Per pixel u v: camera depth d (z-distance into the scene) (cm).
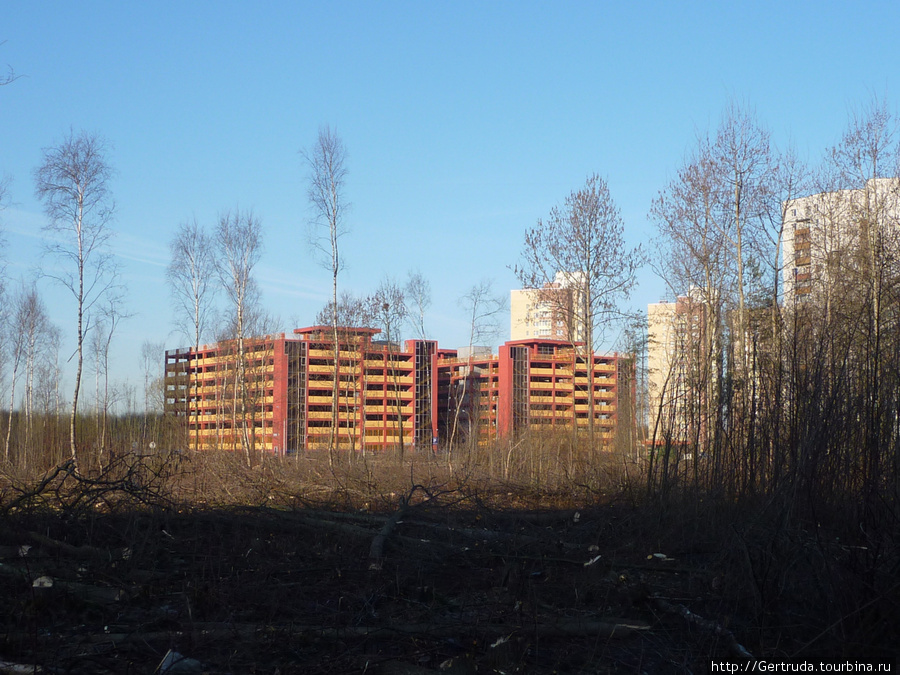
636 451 1944
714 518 998
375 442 7369
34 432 2809
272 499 1488
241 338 3444
